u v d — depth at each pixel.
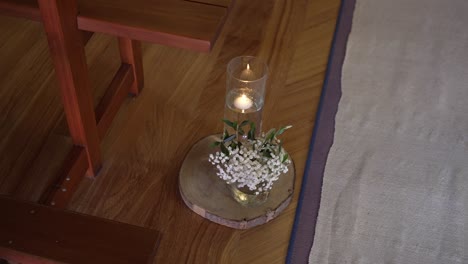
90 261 1.01
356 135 1.84
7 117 1.76
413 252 1.51
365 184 1.67
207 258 1.46
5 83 1.88
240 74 1.66
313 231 1.54
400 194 1.66
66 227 1.06
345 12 2.37
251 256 1.48
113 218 1.54
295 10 2.36
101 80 1.94
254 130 1.43
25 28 2.09
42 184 1.46
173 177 1.65
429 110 1.96
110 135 1.76
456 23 2.37
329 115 1.90
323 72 2.07
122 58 1.78
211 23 1.19
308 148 1.77
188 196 1.52
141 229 1.06
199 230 1.52
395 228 1.57
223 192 1.54
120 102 1.76
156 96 1.90
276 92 1.97
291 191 1.54
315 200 1.62
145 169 1.67
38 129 1.73
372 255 1.50
